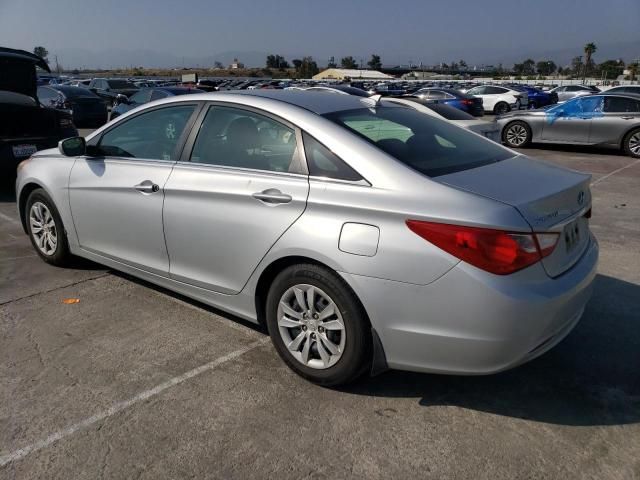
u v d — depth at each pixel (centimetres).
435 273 259
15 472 245
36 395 301
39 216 488
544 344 272
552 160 1199
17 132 769
